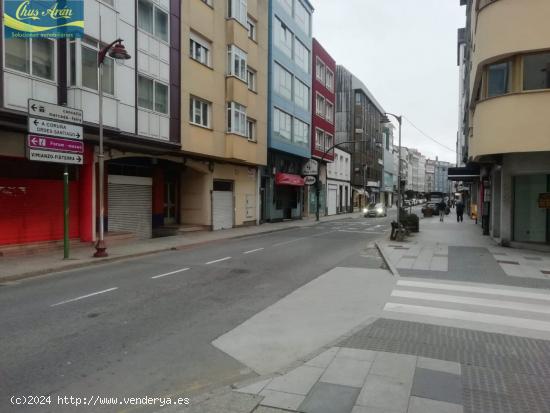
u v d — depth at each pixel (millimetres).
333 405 4031
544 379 4680
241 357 5484
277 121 30938
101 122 13180
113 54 12781
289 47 33406
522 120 14211
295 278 10727
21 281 10078
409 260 13375
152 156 18906
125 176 18375
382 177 83375
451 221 36344
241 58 24641
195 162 22172
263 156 28438
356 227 29609
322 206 44469
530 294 8992
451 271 11633
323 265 12742
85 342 5922
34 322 6797
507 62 14805
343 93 61906
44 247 14102
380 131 82000
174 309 7703
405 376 4707
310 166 37781
